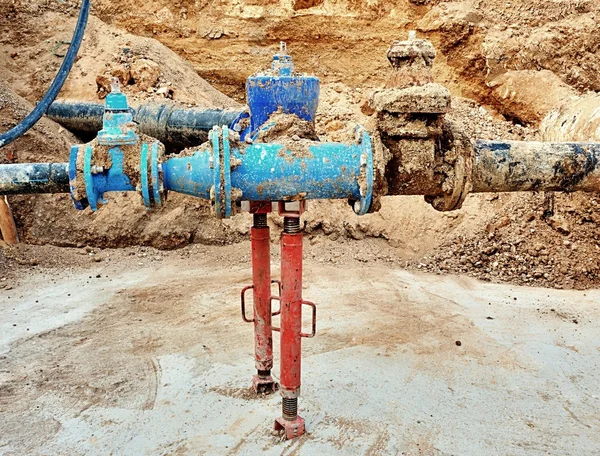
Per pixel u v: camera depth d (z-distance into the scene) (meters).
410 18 4.88
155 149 1.76
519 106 4.56
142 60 4.61
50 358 2.59
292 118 1.88
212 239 4.03
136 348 2.67
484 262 3.66
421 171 1.80
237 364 2.50
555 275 3.47
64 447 1.99
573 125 3.85
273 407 2.18
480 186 1.89
